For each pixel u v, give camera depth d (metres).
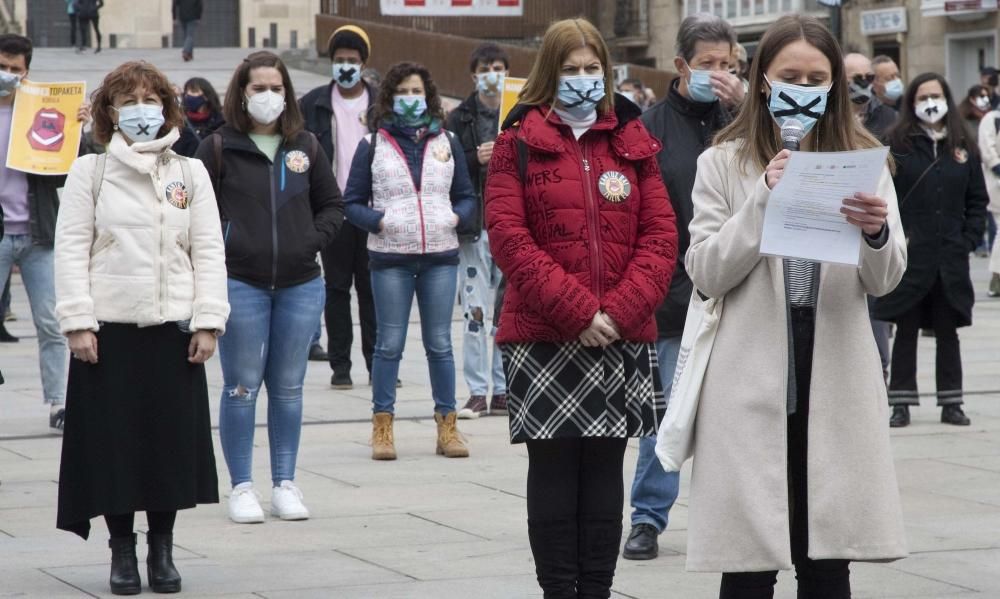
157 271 12.40
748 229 9.03
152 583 12.46
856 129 9.47
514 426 10.72
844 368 9.24
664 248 10.86
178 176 12.65
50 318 20.05
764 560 9.16
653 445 13.34
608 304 10.54
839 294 9.23
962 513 15.38
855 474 9.21
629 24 80.12
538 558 10.77
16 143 19.08
